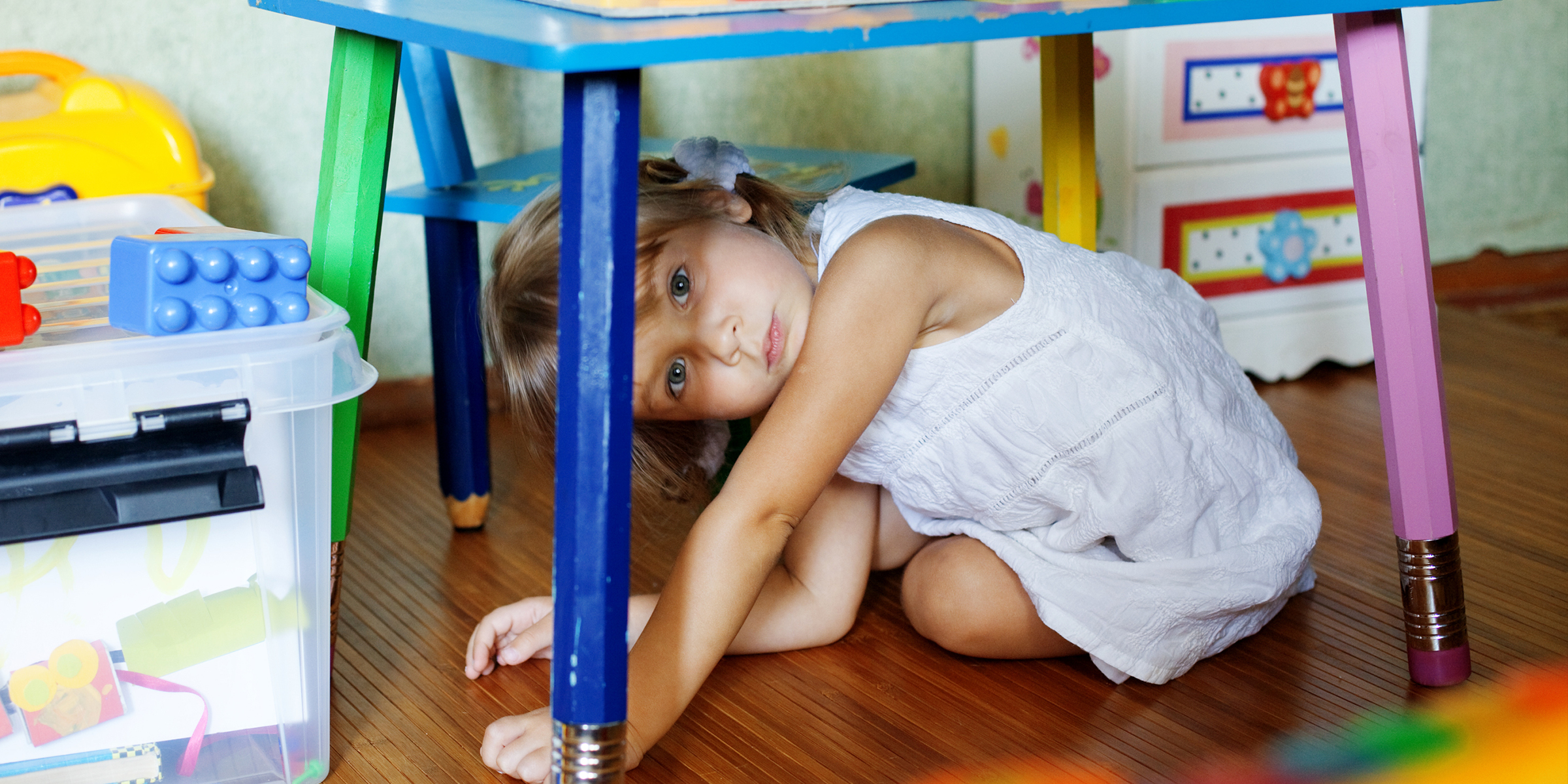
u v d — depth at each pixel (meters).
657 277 0.86
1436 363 0.93
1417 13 1.77
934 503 1.03
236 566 0.77
